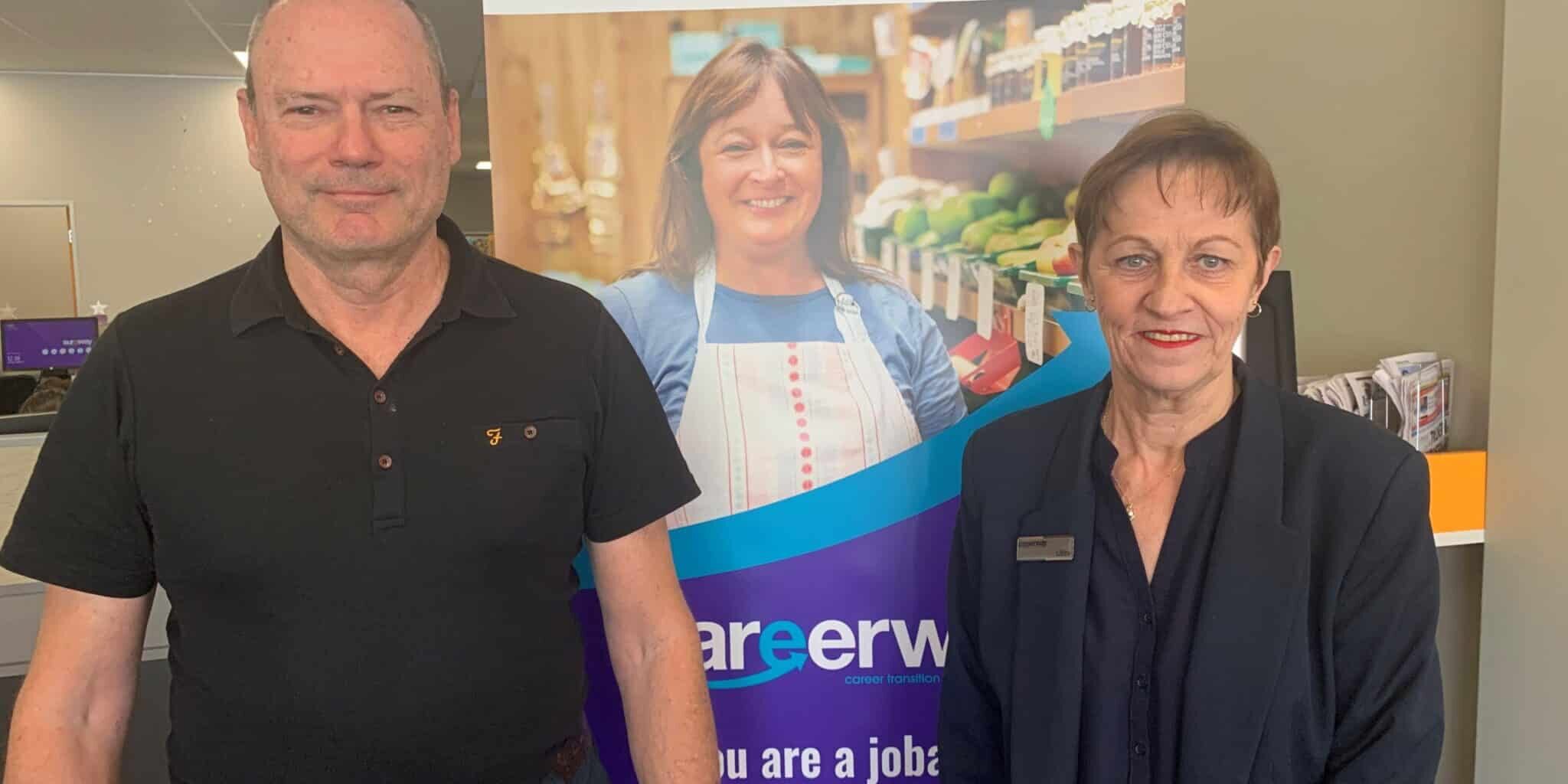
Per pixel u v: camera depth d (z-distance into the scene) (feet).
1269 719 3.46
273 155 3.48
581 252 5.01
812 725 5.16
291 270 3.79
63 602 3.67
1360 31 8.18
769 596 5.10
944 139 4.96
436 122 3.64
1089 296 3.78
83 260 25.71
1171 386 3.52
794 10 4.90
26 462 7.27
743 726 5.16
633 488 4.07
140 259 26.09
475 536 3.67
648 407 4.16
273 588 3.57
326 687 3.60
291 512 3.56
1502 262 6.74
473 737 3.73
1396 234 7.95
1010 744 3.86
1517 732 6.73
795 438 5.04
